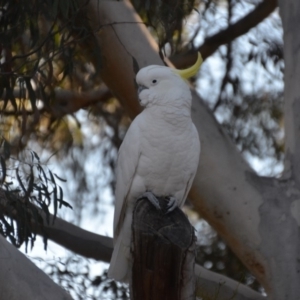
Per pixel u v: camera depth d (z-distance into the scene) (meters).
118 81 11.24
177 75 8.39
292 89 11.53
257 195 10.98
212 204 10.95
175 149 8.37
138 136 8.46
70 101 15.43
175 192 8.75
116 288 12.83
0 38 10.57
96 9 10.96
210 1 14.28
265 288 11.03
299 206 10.99
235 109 16.19
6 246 7.93
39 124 14.36
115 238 8.73
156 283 6.76
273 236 10.86
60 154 15.62
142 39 11.22
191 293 6.75
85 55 11.61
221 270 14.46
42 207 9.52
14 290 7.75
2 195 9.43
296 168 11.25
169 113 8.27
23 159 10.71
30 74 10.87
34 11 10.34
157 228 6.93
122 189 8.70
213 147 10.95
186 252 6.78
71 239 12.68
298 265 10.78
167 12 10.64
